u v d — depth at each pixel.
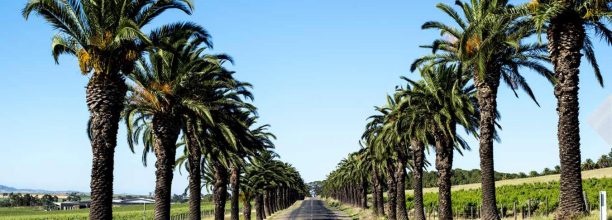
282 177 79.88
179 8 20.09
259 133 46.78
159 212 26.98
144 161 34.19
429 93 33.25
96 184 18.94
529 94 28.25
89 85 19.31
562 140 20.36
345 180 113.50
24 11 18.11
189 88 27.84
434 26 27.55
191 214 32.53
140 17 19.89
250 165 70.00
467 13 26.94
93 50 18.95
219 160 38.72
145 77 26.67
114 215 95.12
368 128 46.66
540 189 79.19
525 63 26.84
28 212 129.50
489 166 26.77
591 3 19.75
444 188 34.00
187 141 33.03
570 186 20.06
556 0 19.95
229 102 30.89
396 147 45.62
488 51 25.34
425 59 28.78
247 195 70.19
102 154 19.05
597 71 23.12
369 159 63.75
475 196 73.44
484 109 26.77
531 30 24.34
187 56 26.59
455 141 33.91
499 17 22.56
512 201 60.12
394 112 36.66
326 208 127.06
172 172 27.56
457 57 27.98
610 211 21.64
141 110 27.25
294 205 164.62
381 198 65.06
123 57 19.42
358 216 75.81
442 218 33.69
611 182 74.44
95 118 19.16
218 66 27.67
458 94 31.75
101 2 18.78
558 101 20.70
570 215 19.86
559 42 20.50
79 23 19.08
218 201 41.81
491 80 26.69
